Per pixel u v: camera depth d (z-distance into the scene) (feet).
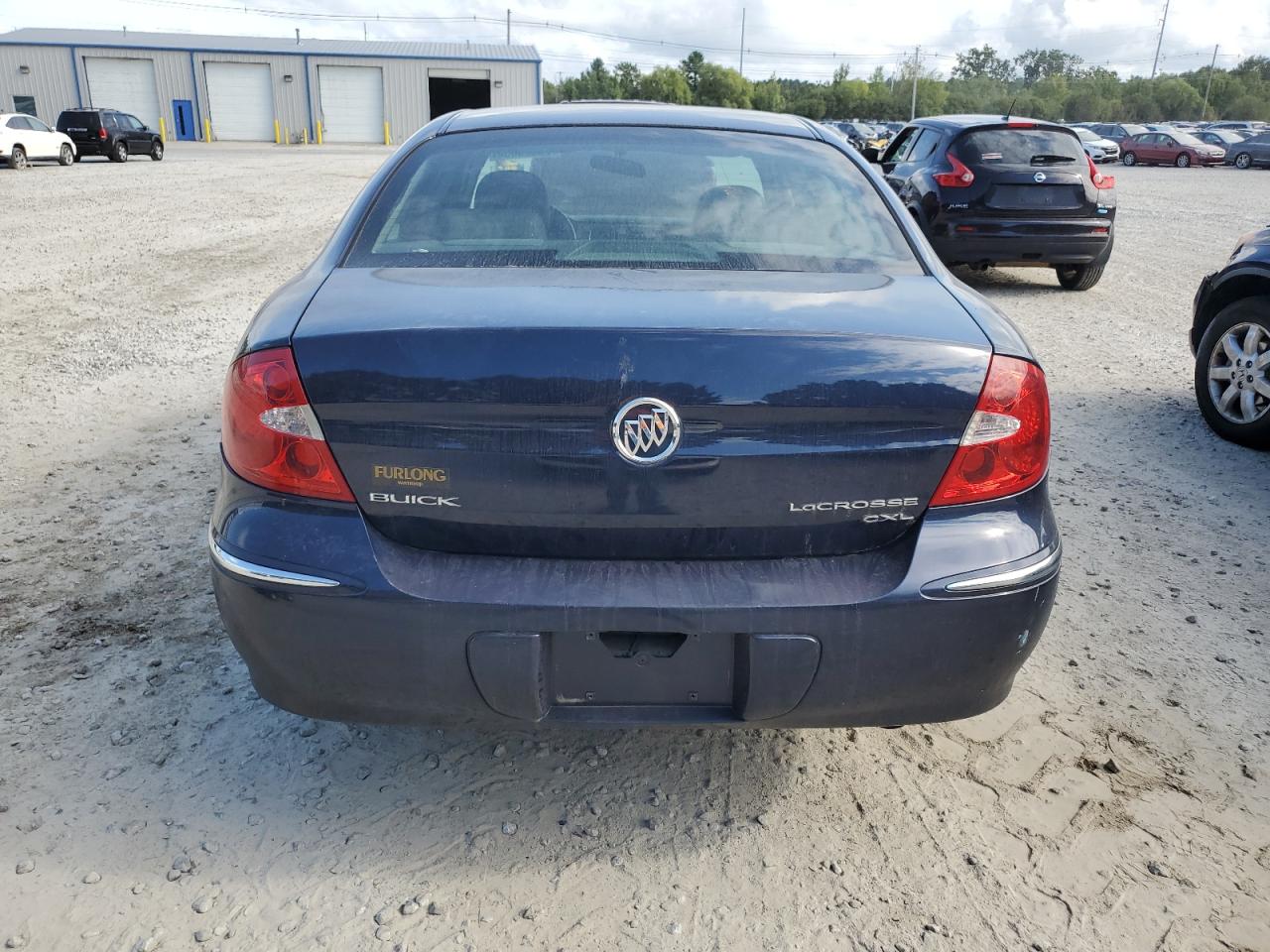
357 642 6.21
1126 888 6.98
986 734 8.70
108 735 8.32
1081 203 29.50
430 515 6.21
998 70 493.36
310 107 177.68
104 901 6.60
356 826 7.39
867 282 7.36
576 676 6.40
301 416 6.15
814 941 6.46
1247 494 14.55
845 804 7.78
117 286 29.99
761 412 6.00
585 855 7.17
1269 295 16.20
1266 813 7.76
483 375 5.94
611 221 8.06
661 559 6.29
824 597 6.18
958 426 6.29
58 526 12.39
